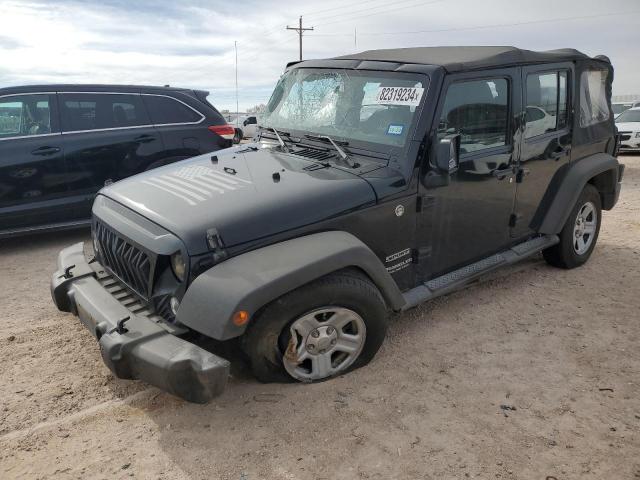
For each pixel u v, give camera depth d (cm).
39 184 601
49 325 414
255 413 299
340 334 320
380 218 336
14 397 317
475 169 387
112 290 328
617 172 533
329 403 308
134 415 300
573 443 278
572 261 518
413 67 359
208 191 324
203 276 272
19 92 596
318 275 285
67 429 288
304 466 260
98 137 630
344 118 384
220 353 314
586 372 346
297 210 304
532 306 445
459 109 367
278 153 390
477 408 307
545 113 449
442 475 255
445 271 397
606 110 544
